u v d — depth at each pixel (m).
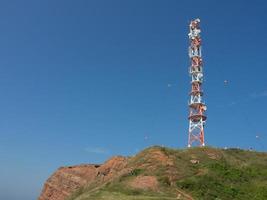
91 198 74.12
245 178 86.38
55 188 125.75
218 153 98.25
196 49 113.56
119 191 77.81
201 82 111.12
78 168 126.62
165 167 86.25
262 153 104.81
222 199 76.38
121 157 109.25
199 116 108.81
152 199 71.00
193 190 78.44
